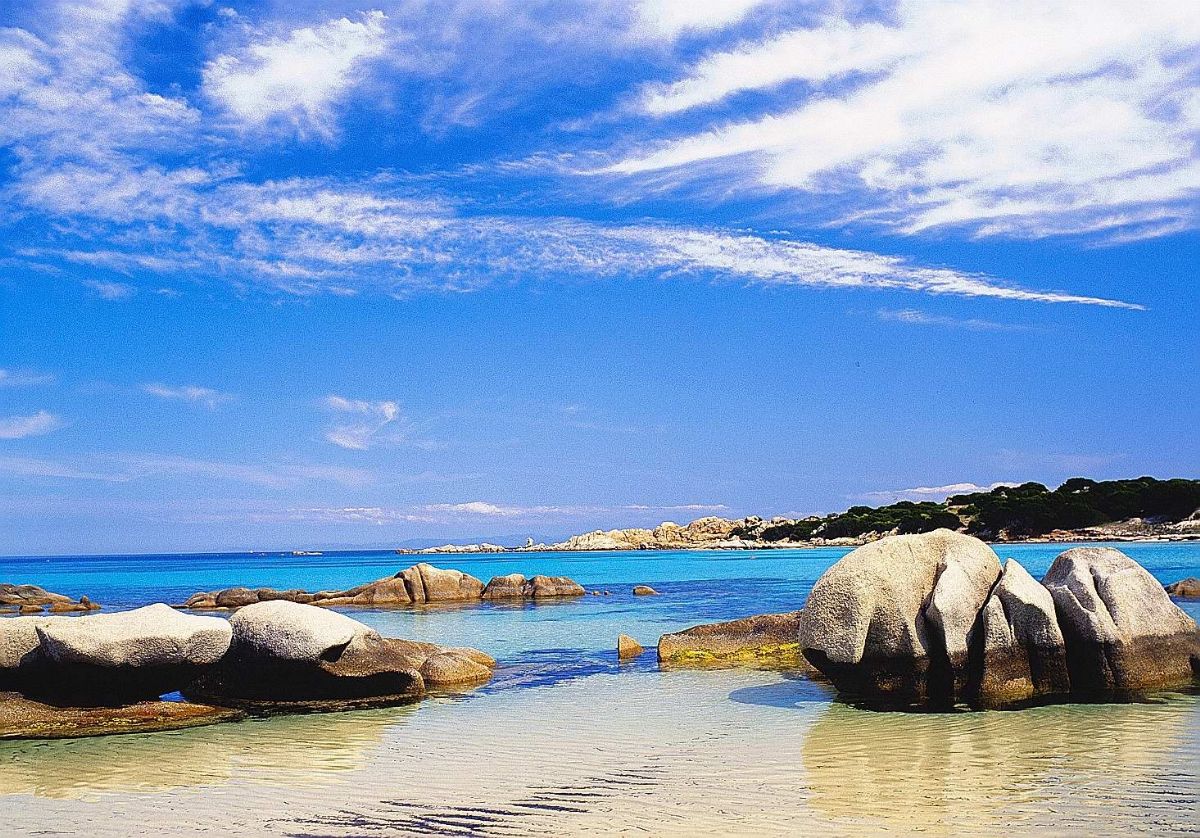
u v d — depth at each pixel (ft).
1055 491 393.29
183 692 61.72
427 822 35.86
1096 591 57.77
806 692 61.41
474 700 61.87
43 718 53.47
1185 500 333.42
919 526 395.75
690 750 46.50
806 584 191.62
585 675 72.64
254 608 61.87
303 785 41.45
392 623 119.34
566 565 326.44
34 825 36.32
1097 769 40.14
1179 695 54.49
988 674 54.13
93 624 55.16
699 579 216.54
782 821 34.63
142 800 39.47
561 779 41.65
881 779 39.70
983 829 33.06
